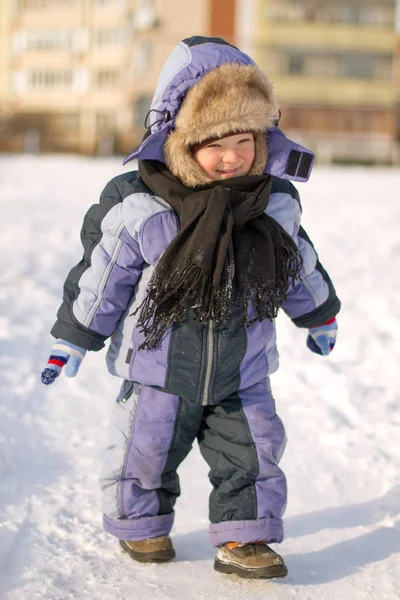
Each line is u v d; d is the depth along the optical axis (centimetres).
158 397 326
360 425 497
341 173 3191
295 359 625
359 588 313
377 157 5516
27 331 689
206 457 340
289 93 5606
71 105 6519
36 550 341
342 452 455
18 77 6650
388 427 490
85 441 468
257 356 326
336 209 1745
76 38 6469
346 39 5541
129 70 6069
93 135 6041
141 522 333
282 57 5594
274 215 325
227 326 314
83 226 327
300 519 379
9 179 2367
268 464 326
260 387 335
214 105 309
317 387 567
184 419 328
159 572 326
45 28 6544
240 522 322
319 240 1252
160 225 313
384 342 671
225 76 312
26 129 6575
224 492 328
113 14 6362
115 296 321
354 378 584
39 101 6594
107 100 6400
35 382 561
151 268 319
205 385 318
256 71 320
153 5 5794
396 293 845
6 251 1056
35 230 1272
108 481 336
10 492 397
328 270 986
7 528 360
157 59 5819
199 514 386
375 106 5591
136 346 322
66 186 2200
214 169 320
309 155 333
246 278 307
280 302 319
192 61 319
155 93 330
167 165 322
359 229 1402
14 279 873
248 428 327
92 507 386
